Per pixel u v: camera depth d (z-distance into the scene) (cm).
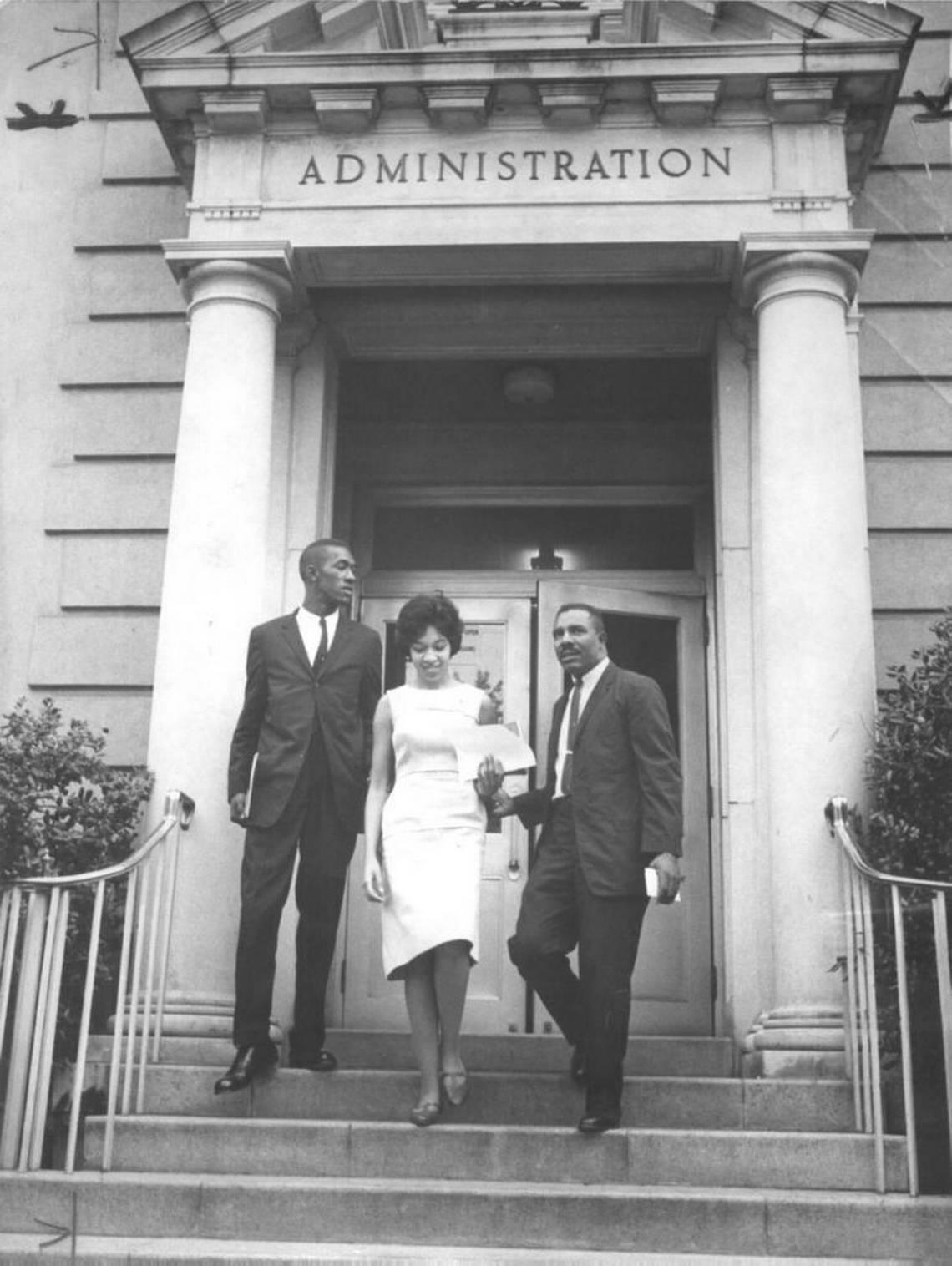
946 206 902
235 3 809
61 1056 658
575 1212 536
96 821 692
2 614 872
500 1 827
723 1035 804
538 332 869
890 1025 634
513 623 930
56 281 929
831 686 706
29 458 898
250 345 784
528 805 632
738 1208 534
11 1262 507
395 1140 584
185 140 836
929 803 664
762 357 777
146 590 872
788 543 731
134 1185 548
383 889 604
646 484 965
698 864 873
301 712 652
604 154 800
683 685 914
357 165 805
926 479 861
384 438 978
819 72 782
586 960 586
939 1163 585
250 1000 630
